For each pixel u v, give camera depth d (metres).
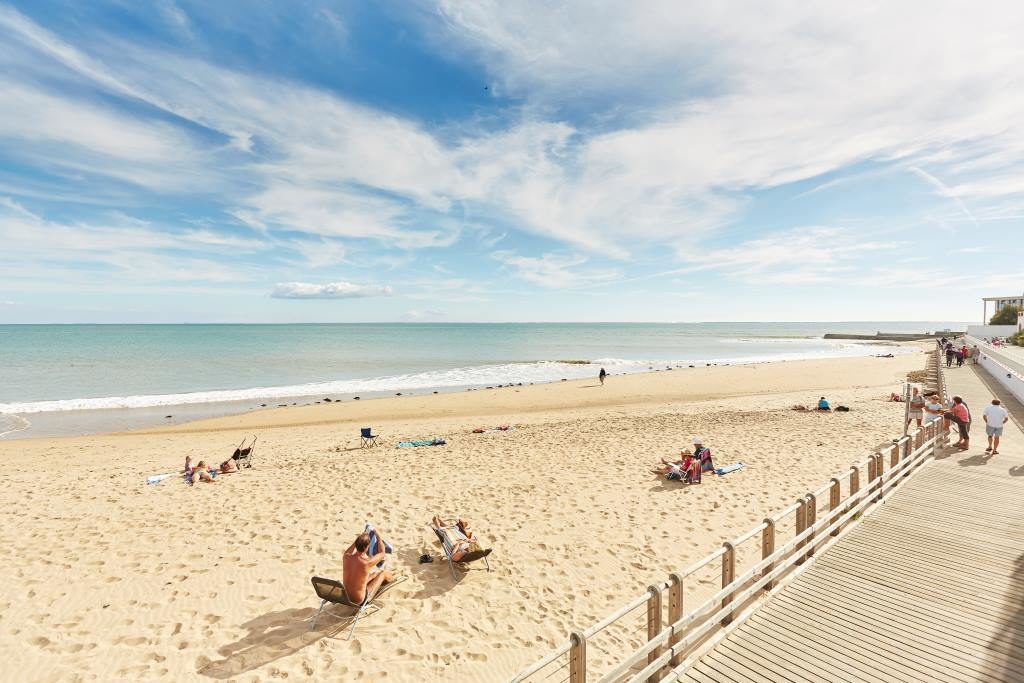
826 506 9.77
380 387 36.16
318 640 5.96
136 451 17.31
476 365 52.84
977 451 12.22
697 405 24.62
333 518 9.54
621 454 14.06
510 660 5.63
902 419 17.94
